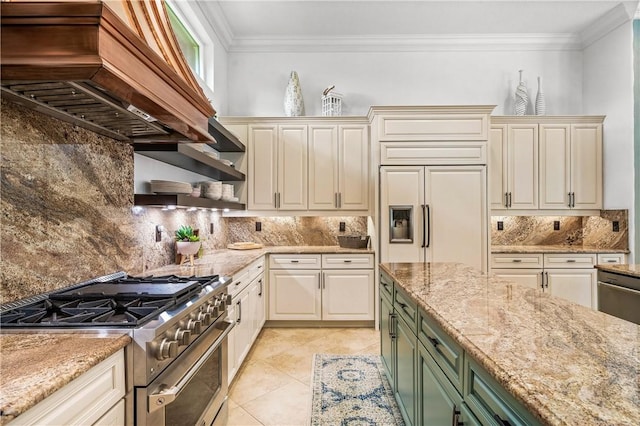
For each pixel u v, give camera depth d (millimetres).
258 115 4348
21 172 1350
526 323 1177
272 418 2111
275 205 3965
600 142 3984
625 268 2605
